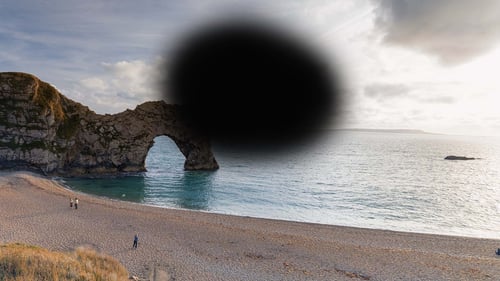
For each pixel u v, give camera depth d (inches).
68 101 3924.7
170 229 1667.1
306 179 3713.1
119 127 4065.0
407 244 1549.0
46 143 3435.0
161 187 3166.8
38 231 1514.5
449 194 3048.7
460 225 2053.4
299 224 1895.9
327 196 2819.9
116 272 930.1
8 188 2466.8
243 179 3661.4
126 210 2059.5
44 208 1978.3
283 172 4249.5
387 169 4945.9
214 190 3038.9
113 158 3934.5
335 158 6476.4
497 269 1222.9
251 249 1408.7
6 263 737.0
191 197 2738.7
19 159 3277.6
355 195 2878.9
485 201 2755.9
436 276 1152.2
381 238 1640.0
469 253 1430.9
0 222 1615.4
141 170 4141.2
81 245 1347.2
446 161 6555.1
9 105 3400.6
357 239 1611.7
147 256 1262.3
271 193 2920.8
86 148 3818.9
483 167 5531.5
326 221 2085.4
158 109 4379.9
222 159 5629.9
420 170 4968.0
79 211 1958.7
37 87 3639.3
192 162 4384.8
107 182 3373.5
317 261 1283.2
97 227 1638.8
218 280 1067.3
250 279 1087.0
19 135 3336.6
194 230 1669.5
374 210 2378.2
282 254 1355.8
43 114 3462.1
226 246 1437.0
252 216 2172.7
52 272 740.7
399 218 2183.8
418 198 2817.4
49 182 3004.4
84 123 3868.1
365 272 1179.3
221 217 2006.6
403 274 1167.0
